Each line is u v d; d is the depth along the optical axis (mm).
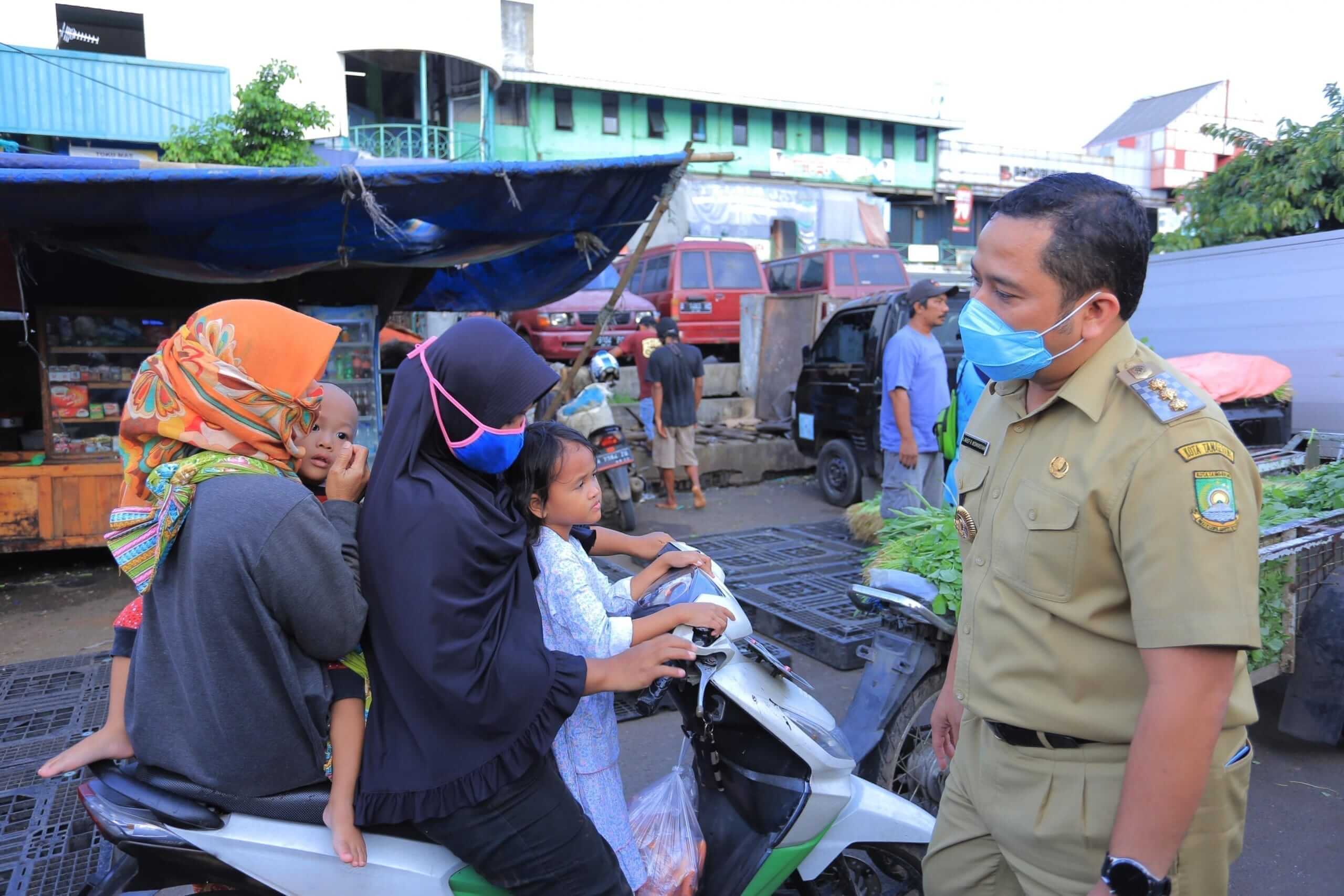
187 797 1562
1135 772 1312
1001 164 29781
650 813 2072
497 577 1607
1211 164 31219
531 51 23344
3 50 13930
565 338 12469
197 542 1453
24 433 6941
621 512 7215
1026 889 1573
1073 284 1367
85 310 6438
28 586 6090
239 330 1500
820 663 4516
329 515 1593
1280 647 3447
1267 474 4730
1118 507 1361
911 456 5699
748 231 25453
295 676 1512
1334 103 9047
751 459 9383
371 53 18703
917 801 2855
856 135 27844
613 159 5727
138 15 16281
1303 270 6578
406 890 1658
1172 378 1388
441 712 1597
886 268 13891
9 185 4695
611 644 1786
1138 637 1332
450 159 19484
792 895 2289
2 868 2436
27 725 3482
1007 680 1526
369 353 7199
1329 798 3391
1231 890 2834
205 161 12891
